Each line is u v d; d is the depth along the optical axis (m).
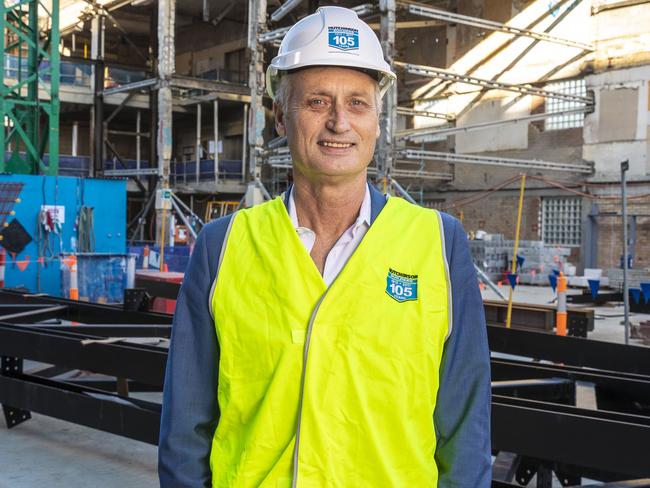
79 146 39.34
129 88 27.72
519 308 10.83
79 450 5.70
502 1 27.19
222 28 37.31
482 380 1.77
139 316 7.35
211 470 1.85
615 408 4.41
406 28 30.44
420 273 1.76
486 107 28.05
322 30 1.80
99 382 7.12
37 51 16.56
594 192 24.67
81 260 12.45
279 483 1.69
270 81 1.98
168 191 22.72
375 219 1.83
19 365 5.92
